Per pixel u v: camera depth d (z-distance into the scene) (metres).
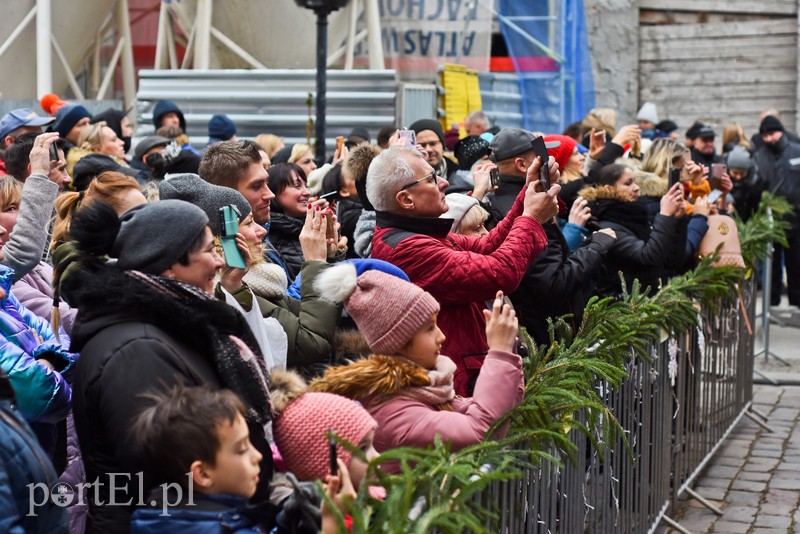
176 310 2.56
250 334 2.76
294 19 11.93
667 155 6.93
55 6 11.05
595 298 4.19
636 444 4.86
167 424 2.30
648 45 15.28
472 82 12.21
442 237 3.99
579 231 5.09
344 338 3.55
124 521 2.53
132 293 2.54
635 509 4.88
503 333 3.03
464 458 2.58
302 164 6.80
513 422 3.13
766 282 9.20
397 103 10.93
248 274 3.55
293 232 4.75
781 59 14.88
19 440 2.40
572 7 13.27
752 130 15.03
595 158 7.26
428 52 12.62
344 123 10.75
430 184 3.93
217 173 4.04
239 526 2.36
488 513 2.65
